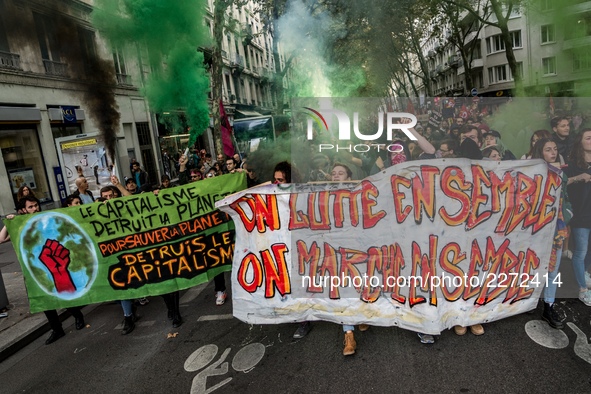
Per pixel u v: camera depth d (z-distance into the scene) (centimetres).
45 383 343
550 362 292
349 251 336
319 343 352
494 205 325
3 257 819
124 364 357
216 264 444
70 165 1112
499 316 334
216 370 329
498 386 272
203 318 432
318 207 337
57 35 1371
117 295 425
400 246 329
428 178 323
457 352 315
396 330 358
